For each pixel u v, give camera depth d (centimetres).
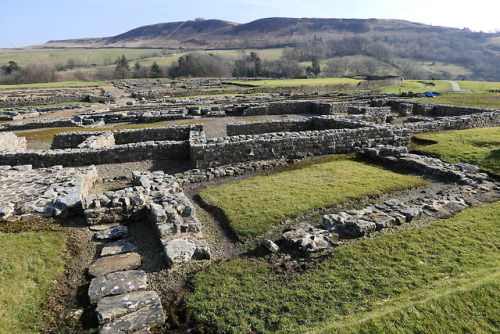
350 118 2342
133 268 749
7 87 6681
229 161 1546
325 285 661
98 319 599
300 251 796
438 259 715
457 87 5750
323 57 14138
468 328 491
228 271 735
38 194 1019
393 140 1820
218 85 7106
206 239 889
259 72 10450
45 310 638
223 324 585
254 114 3155
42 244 806
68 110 3953
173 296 673
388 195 1158
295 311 597
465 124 2245
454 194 1109
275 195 1145
